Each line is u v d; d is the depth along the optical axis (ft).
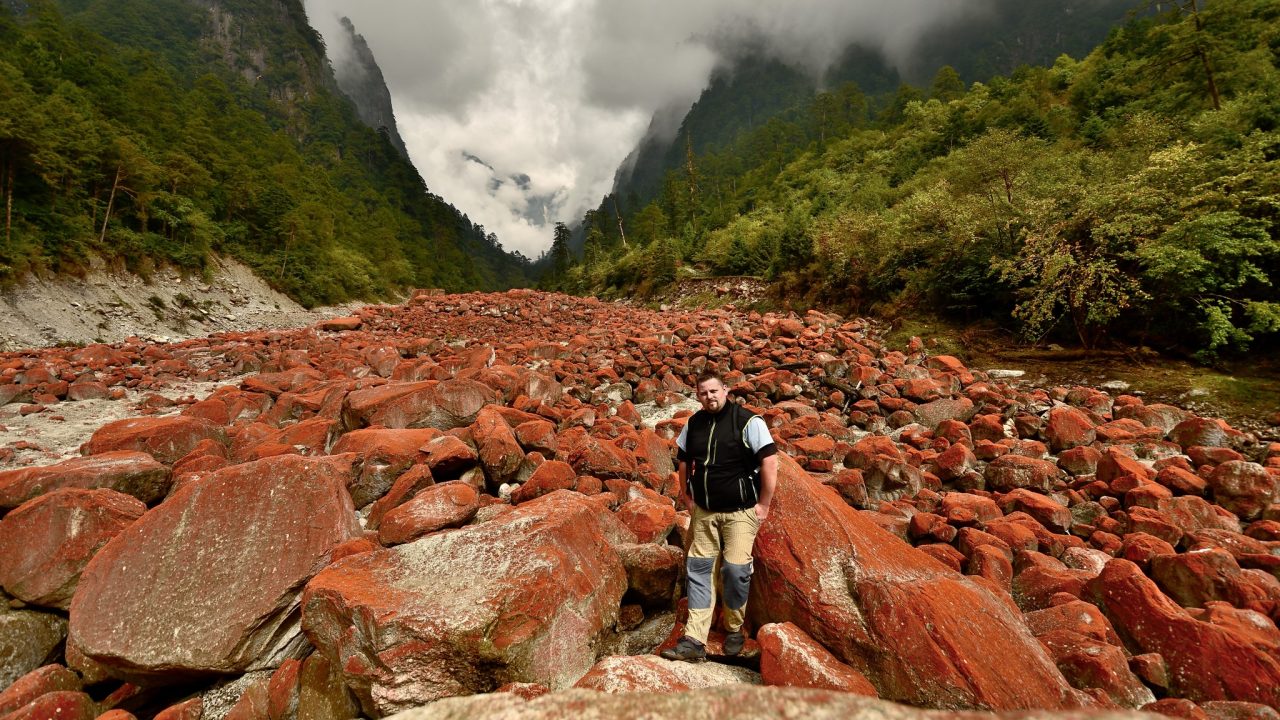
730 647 11.01
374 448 22.06
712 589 11.12
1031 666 9.43
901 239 64.54
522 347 56.70
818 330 57.16
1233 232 35.91
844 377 42.70
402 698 9.66
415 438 23.77
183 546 12.94
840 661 10.25
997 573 14.92
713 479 10.86
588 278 214.48
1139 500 19.54
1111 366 39.34
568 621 11.09
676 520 16.75
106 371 50.31
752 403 39.37
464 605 10.32
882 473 24.06
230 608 12.05
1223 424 26.30
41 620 13.37
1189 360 37.70
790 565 11.55
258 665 11.97
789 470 13.35
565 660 10.73
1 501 16.48
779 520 12.21
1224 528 18.29
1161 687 10.50
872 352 51.34
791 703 4.69
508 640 10.03
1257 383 32.96
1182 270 35.55
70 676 11.87
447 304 101.91
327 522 13.57
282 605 12.38
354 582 11.24
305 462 14.40
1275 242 34.53
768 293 92.22
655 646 12.89
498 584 10.90
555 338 70.23
